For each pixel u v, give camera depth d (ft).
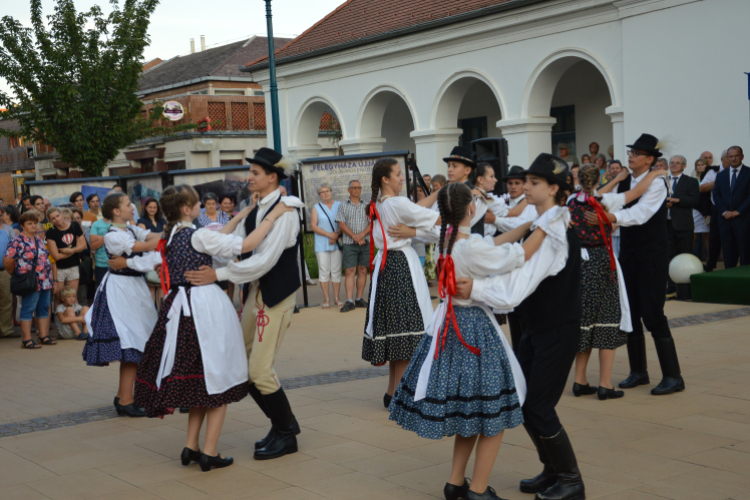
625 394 17.94
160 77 105.09
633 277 18.15
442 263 11.47
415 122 53.78
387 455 14.32
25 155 132.36
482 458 11.38
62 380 22.36
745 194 32.65
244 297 16.87
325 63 59.47
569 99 56.80
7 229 31.22
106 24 58.34
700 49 37.73
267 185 14.28
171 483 13.24
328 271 33.78
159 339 14.14
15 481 13.64
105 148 60.39
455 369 11.21
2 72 56.39
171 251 13.91
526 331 12.08
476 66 49.06
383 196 17.34
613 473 12.78
